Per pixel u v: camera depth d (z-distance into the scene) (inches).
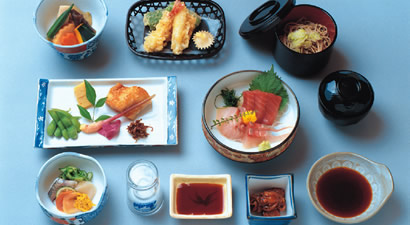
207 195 85.0
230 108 89.0
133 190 83.2
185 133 92.4
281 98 89.3
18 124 93.6
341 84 85.9
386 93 95.4
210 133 84.8
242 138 87.8
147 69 97.7
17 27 101.7
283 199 83.4
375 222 85.7
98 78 96.7
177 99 95.0
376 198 83.3
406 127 92.6
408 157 90.3
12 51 99.3
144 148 90.8
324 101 86.9
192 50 97.0
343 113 86.0
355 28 101.0
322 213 79.7
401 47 99.2
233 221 86.2
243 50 99.3
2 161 90.4
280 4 91.0
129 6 103.3
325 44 95.7
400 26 101.0
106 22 95.0
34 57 98.8
